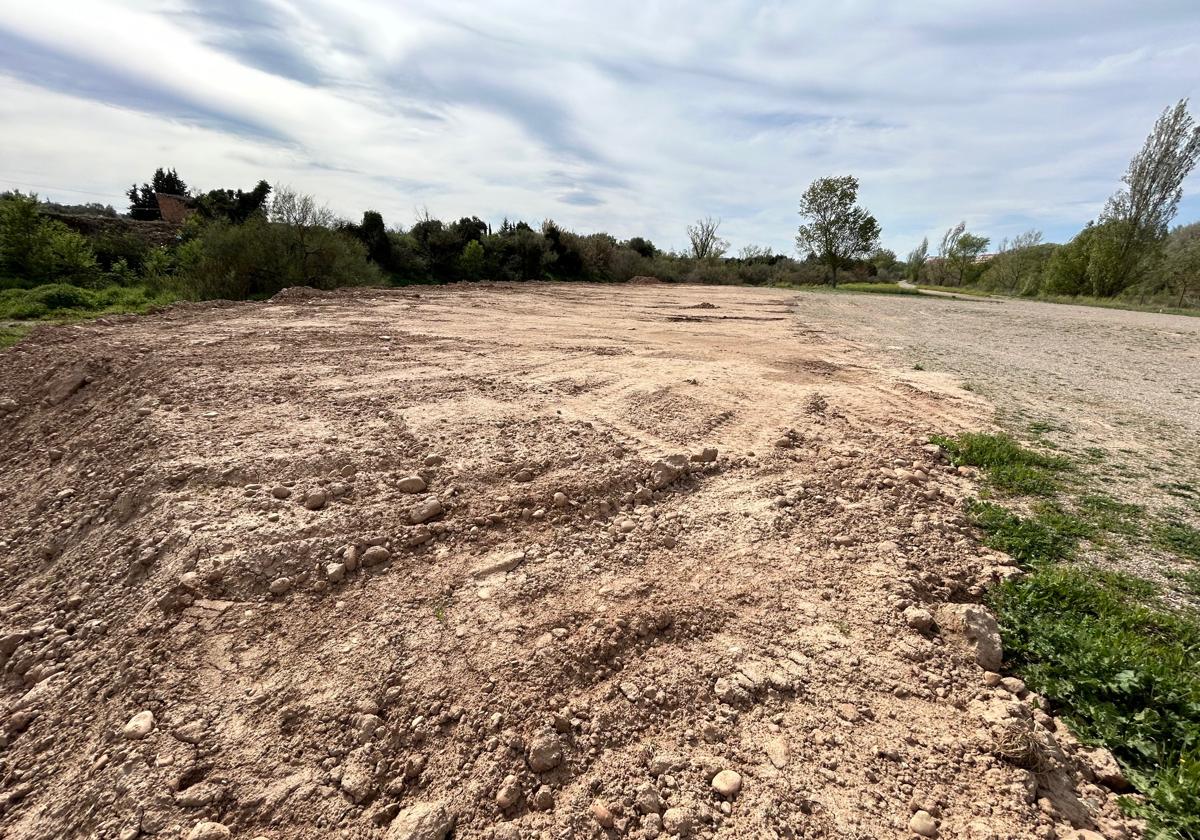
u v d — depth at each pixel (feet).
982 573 10.35
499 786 6.18
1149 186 90.02
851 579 9.93
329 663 7.65
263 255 55.26
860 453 15.29
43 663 8.19
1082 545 11.38
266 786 6.09
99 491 12.32
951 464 15.11
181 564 9.11
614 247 134.10
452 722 6.86
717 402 19.07
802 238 122.62
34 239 56.59
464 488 12.02
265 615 8.51
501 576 9.59
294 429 14.52
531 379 20.81
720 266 151.94
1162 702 7.44
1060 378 26.43
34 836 5.95
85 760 6.58
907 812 5.99
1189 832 5.93
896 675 7.84
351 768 6.32
